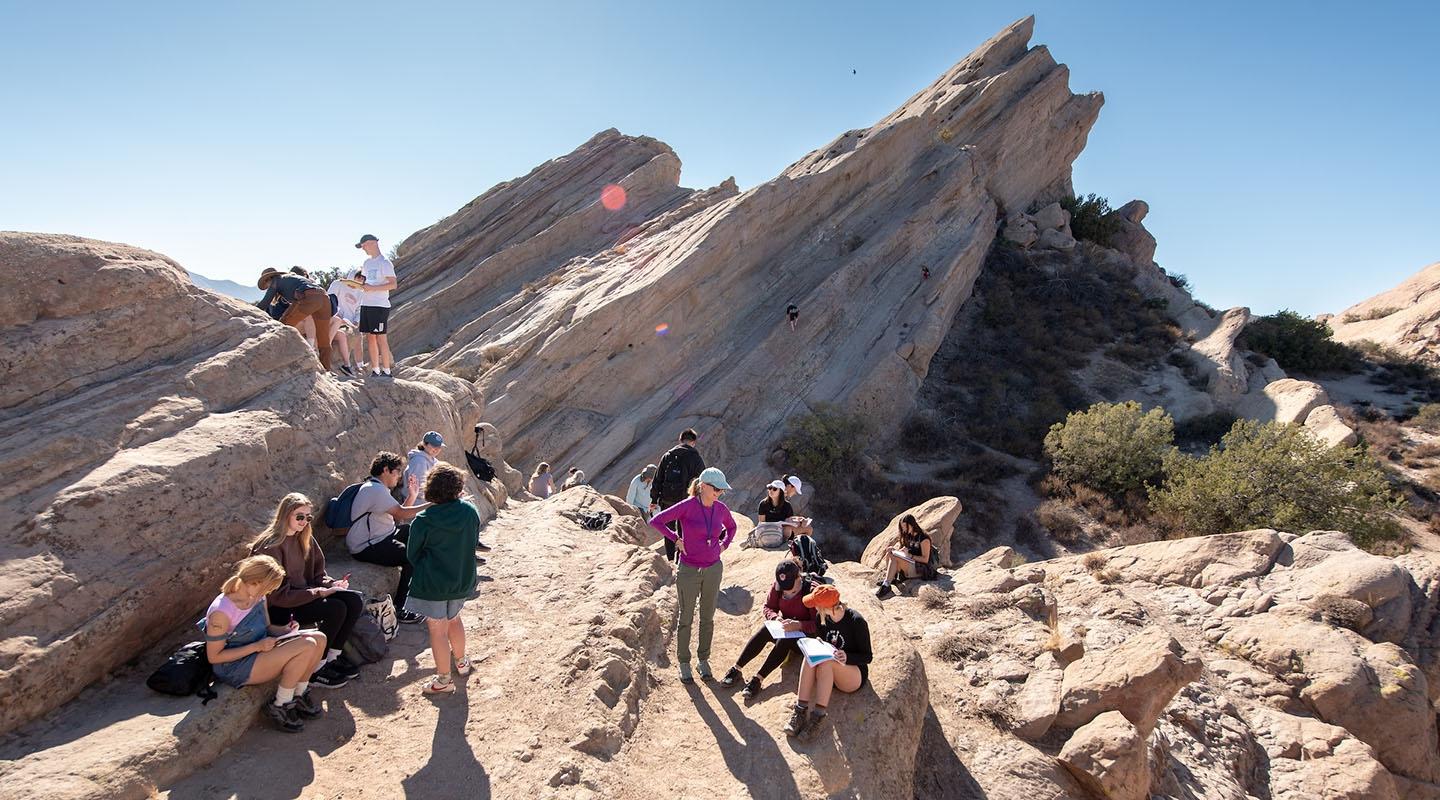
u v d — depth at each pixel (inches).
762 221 1218.6
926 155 1615.4
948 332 1482.5
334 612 222.2
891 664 249.6
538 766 193.2
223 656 192.7
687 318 1080.2
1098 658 301.7
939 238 1483.8
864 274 1306.6
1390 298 2001.7
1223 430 1185.4
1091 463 1001.5
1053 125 1921.8
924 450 1141.7
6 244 222.8
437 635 219.8
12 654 170.9
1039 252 1777.8
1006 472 1071.0
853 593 303.6
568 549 362.0
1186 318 1546.5
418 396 409.1
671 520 250.5
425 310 1346.0
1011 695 300.8
